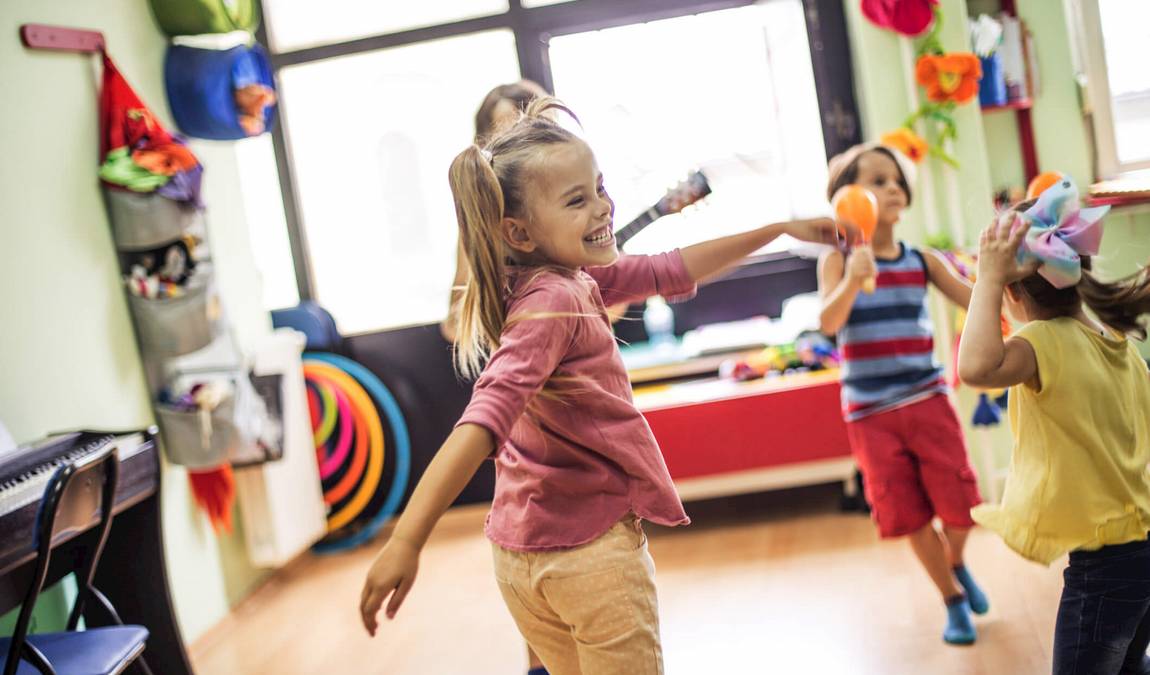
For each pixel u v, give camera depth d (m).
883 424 2.74
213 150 3.92
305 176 4.52
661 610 3.21
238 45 3.67
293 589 3.92
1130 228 3.72
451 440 1.45
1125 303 1.87
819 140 4.27
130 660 2.30
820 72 4.24
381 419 4.49
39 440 2.89
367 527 4.33
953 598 2.69
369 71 4.43
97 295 3.21
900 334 2.76
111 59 3.34
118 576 2.87
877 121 3.61
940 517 2.72
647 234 4.37
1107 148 3.85
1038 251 1.78
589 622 1.62
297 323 4.41
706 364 4.13
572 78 4.36
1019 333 1.84
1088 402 1.78
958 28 3.52
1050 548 1.80
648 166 4.36
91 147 3.26
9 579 2.48
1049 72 3.87
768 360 3.99
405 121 4.45
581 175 1.65
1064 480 1.79
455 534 4.28
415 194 4.48
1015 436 1.89
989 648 2.62
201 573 3.57
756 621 3.02
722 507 4.12
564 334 1.57
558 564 1.62
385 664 3.10
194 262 3.34
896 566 3.26
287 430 3.97
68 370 3.05
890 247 2.84
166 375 3.42
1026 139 3.90
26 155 2.99
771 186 4.32
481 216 1.64
